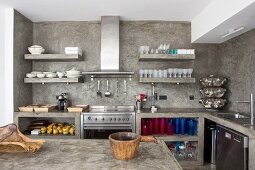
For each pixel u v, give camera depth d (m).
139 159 1.37
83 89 4.44
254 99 3.35
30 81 3.95
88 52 4.45
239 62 3.79
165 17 4.19
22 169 1.20
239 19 2.82
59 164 1.28
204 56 4.45
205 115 3.81
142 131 3.88
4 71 3.80
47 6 3.59
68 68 4.44
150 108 4.35
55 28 4.44
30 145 1.49
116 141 1.32
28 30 4.24
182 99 4.46
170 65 4.45
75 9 3.75
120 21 4.42
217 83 4.01
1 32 3.90
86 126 3.81
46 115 3.77
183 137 3.87
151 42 4.44
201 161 3.88
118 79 4.43
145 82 4.22
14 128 1.59
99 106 4.36
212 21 3.32
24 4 3.50
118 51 4.11
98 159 1.37
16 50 3.77
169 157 1.42
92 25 4.44
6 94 3.68
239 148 2.62
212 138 3.92
